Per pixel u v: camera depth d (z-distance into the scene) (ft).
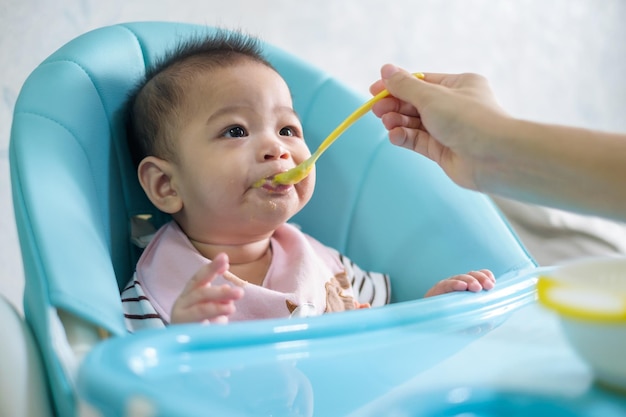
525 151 1.90
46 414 2.09
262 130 3.01
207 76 3.05
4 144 3.76
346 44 5.05
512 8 5.87
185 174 3.02
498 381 1.69
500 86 5.91
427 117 2.22
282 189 2.92
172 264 2.94
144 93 3.16
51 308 2.07
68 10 3.93
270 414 1.54
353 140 3.61
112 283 2.34
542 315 2.27
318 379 1.73
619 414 1.50
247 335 1.85
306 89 3.68
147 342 1.67
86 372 1.49
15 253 3.83
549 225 5.15
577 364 1.78
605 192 1.78
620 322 1.52
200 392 1.57
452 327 2.15
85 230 2.42
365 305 3.14
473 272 2.67
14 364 2.09
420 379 1.73
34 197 2.38
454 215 3.26
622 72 6.58
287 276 3.03
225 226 3.00
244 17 4.60
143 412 1.35
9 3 3.73
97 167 2.91
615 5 6.50
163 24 3.48
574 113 6.37
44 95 2.81
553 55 6.18
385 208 3.47
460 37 5.62
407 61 5.35
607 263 1.77
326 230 3.62
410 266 3.34
